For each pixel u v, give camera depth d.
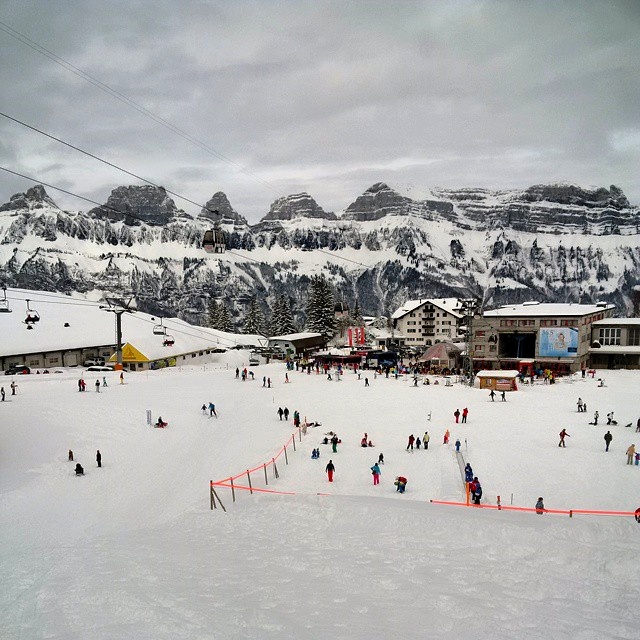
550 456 44.28
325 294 157.25
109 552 22.44
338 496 32.59
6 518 30.98
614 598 16.11
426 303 166.12
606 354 106.44
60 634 13.74
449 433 52.31
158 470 41.28
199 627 13.85
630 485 36.69
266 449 47.78
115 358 100.50
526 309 109.81
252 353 132.25
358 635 13.30
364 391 79.75
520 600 16.02
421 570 19.08
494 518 26.23
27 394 65.50
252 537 25.31
